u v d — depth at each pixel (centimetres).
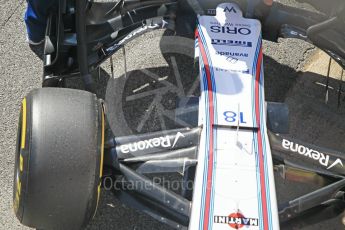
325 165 326
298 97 436
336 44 381
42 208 293
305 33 391
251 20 382
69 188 290
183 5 387
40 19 400
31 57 439
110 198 379
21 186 289
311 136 418
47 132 288
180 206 312
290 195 387
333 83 446
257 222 293
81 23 330
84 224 308
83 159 290
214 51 362
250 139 322
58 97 303
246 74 352
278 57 455
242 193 302
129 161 322
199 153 316
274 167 327
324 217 330
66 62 365
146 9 389
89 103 306
